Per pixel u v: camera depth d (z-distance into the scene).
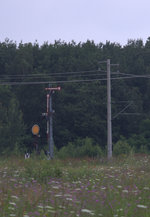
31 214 14.61
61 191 19.64
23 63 126.94
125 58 138.75
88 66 124.38
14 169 31.31
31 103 112.81
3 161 39.56
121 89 119.88
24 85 114.56
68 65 126.69
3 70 134.12
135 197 18.30
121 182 23.34
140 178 25.48
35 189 20.19
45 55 134.38
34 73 124.75
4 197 17.44
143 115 122.12
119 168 35.72
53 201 16.53
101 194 18.52
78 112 112.12
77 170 30.27
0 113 88.69
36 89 113.50
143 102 130.00
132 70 134.25
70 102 115.31
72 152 75.69
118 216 15.09
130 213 15.42
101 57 131.75
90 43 141.75
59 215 14.73
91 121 111.62
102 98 117.19
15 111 88.88
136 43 150.75
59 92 113.44
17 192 18.94
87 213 15.05
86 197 17.81
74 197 17.70
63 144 111.19
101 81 123.56
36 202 16.16
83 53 133.12
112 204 16.38
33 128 64.94
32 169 28.28
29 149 109.62
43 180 25.31
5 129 84.12
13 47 139.50
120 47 151.00
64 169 32.06
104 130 113.19
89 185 21.89
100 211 15.69
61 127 111.94
